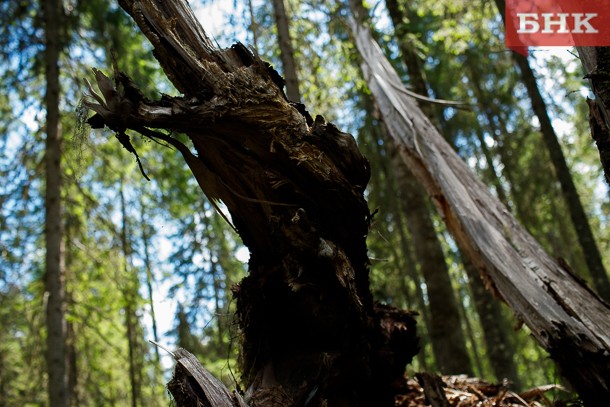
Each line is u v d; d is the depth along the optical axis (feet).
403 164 22.61
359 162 7.94
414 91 23.89
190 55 7.27
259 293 8.18
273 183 7.61
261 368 8.16
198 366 7.30
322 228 7.88
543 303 9.73
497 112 33.19
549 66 24.90
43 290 23.94
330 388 8.07
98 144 23.11
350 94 27.66
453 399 11.15
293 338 8.29
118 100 6.79
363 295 8.66
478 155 37.73
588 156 35.73
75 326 25.29
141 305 24.63
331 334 8.04
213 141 7.53
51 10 23.86
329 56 20.63
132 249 25.04
